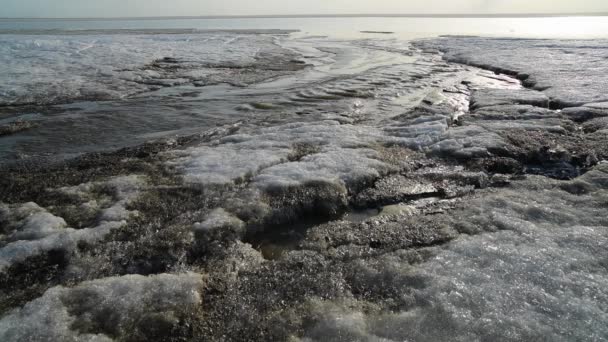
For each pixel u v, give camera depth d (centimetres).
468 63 2570
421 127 1156
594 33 5538
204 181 795
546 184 766
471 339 409
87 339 423
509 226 613
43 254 576
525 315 435
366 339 417
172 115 1438
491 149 962
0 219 673
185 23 12238
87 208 709
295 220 709
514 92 1616
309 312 462
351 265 544
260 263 575
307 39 4797
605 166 820
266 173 827
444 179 834
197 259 584
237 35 5478
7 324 443
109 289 493
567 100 1434
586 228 596
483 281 489
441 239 600
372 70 2361
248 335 439
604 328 415
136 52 3088
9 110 1507
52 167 938
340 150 964
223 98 1708
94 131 1253
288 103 1596
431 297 468
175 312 466
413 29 7275
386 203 760
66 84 1922
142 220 665
